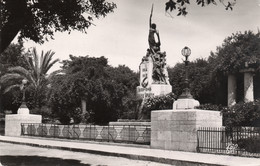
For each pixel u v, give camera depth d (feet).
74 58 120.78
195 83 138.31
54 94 115.14
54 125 88.63
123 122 81.00
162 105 82.79
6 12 35.17
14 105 147.43
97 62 119.96
